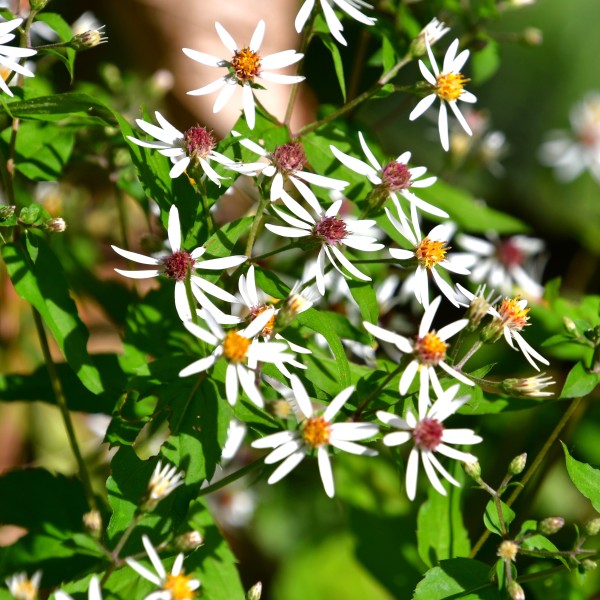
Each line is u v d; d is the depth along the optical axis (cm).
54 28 45
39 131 47
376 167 45
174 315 47
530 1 53
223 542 44
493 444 55
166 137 43
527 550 44
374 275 53
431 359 43
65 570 44
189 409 42
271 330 42
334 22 45
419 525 47
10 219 43
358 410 43
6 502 46
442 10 54
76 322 44
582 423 55
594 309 51
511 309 44
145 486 43
